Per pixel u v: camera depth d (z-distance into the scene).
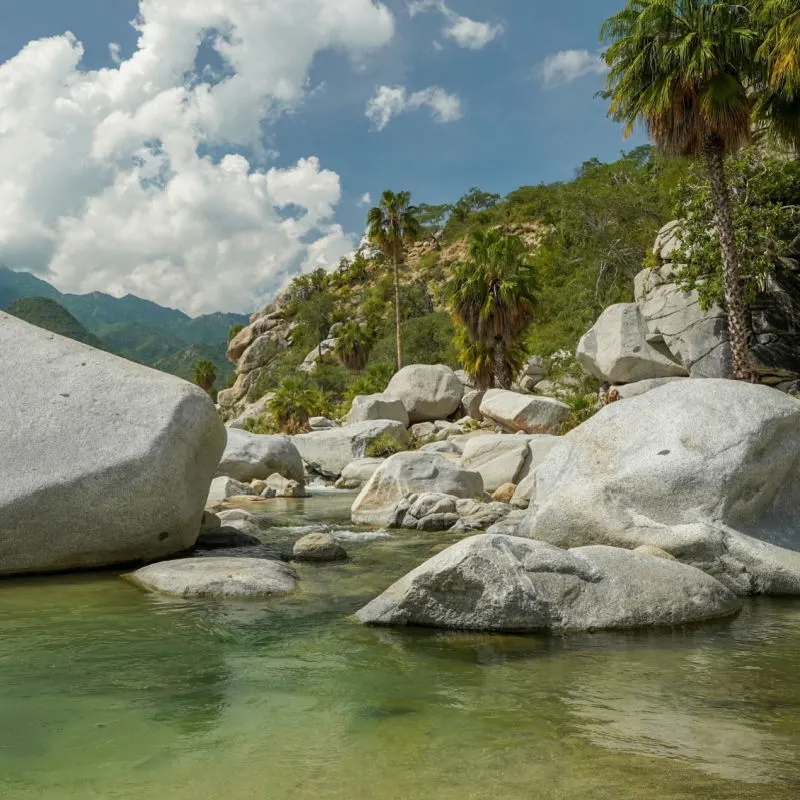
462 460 14.70
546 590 5.21
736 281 19.22
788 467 7.17
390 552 8.41
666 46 17.55
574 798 2.66
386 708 3.66
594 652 4.60
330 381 70.19
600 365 26.98
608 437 7.83
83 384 8.10
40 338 8.68
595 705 3.66
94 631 5.20
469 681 4.07
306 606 5.92
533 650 4.66
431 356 66.62
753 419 7.15
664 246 26.83
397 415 33.75
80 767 3.01
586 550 5.65
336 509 13.55
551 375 39.66
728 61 17.70
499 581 5.18
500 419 26.58
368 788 2.78
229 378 117.94
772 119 19.89
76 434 7.64
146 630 5.22
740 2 17.84
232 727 3.43
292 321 108.00
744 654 4.54
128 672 4.29
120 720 3.53
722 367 23.58
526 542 5.50
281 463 18.47
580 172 78.88
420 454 12.07
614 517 6.84
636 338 26.22
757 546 6.48
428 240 106.44
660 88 18.02
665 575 5.51
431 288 90.88
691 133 18.66
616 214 43.56
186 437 7.91
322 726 3.43
